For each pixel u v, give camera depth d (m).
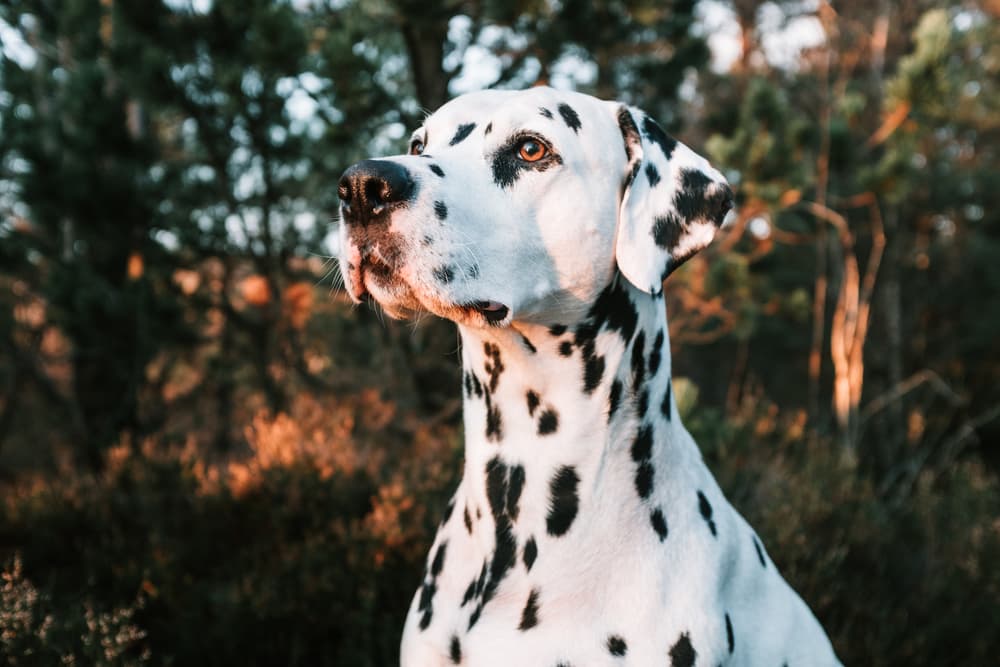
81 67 5.93
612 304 1.83
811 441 5.79
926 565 4.09
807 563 3.50
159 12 4.98
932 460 8.75
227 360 7.40
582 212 1.77
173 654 2.82
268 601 3.05
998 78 12.27
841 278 10.62
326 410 5.68
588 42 4.97
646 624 1.69
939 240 13.41
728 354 12.84
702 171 1.87
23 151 5.80
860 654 3.10
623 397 1.83
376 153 6.34
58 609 2.75
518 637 1.71
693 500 1.89
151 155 6.18
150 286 6.45
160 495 3.99
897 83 5.31
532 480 1.80
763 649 1.90
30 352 7.17
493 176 1.73
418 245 1.59
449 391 5.53
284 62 4.32
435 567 2.02
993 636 3.48
